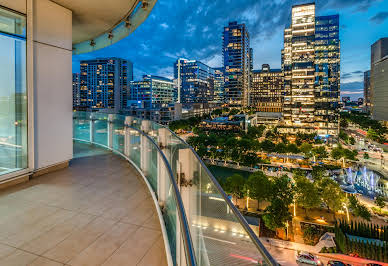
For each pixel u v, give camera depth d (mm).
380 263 21750
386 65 102625
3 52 4742
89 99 164375
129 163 6383
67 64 6223
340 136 88062
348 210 33750
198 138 64062
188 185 2082
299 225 29969
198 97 186125
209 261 1394
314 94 84562
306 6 82562
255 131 79000
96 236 2951
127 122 6391
